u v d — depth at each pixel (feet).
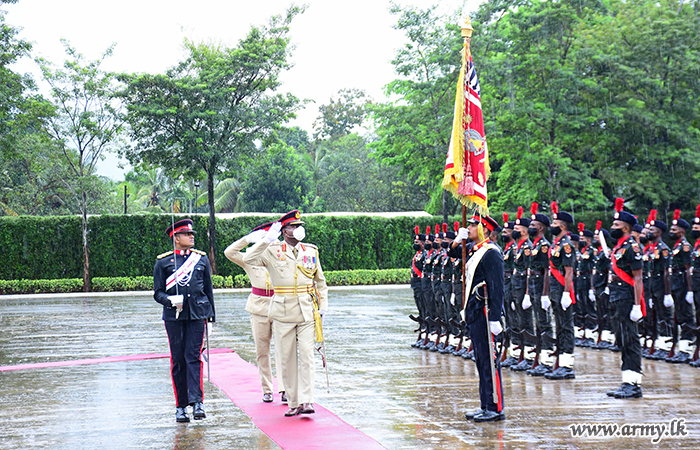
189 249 22.89
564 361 28.78
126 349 37.55
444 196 98.12
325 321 50.19
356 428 20.27
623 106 91.35
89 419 21.71
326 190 163.22
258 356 24.18
